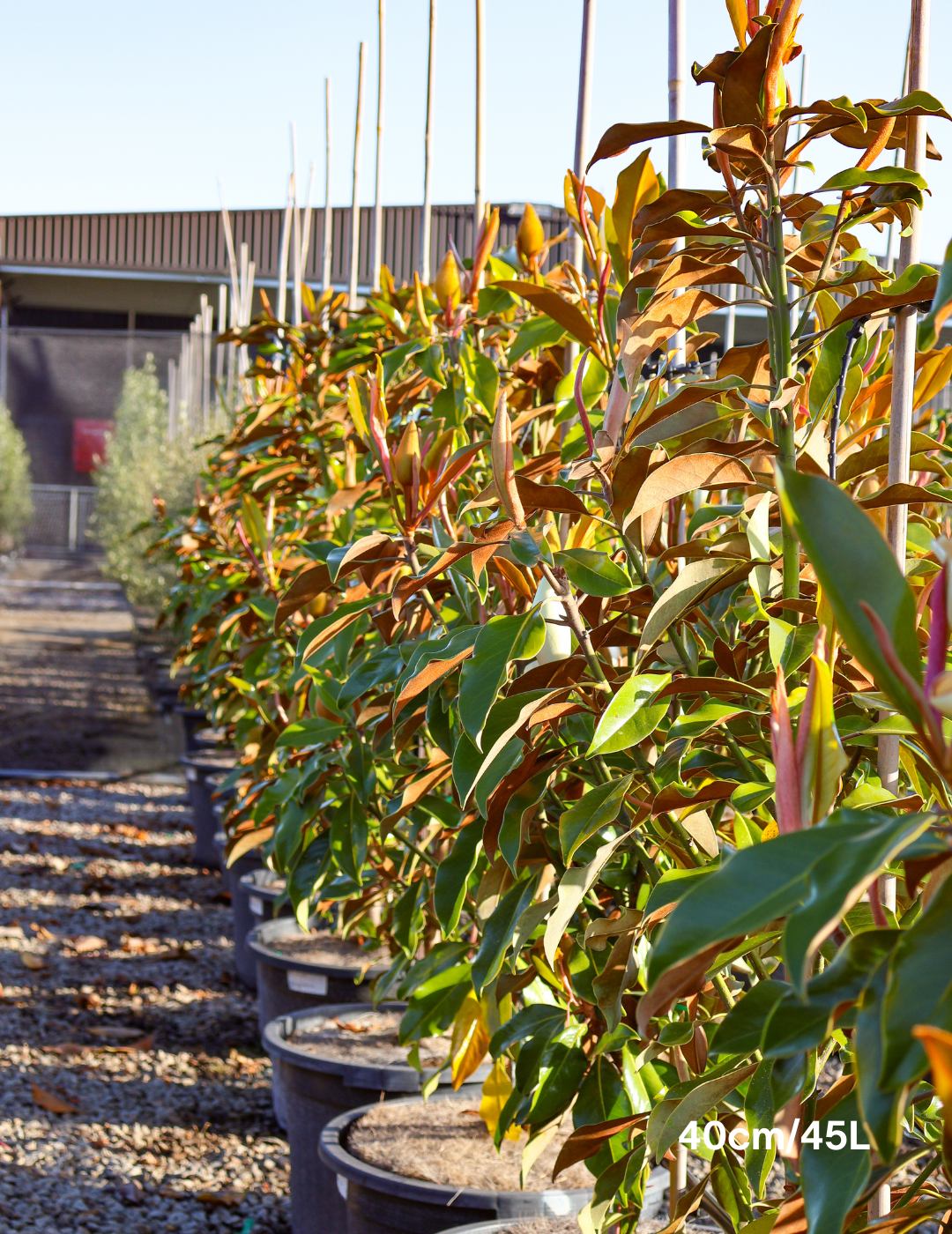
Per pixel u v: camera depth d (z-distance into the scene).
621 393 0.97
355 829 1.46
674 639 0.99
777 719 0.59
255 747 2.18
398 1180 1.53
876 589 0.47
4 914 3.97
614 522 1.00
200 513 2.73
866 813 0.51
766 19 0.91
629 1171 1.02
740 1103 0.98
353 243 2.76
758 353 1.04
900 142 1.03
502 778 0.91
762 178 0.91
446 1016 1.45
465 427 1.58
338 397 2.33
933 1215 0.66
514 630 0.90
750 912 0.45
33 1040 2.93
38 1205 2.12
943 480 1.46
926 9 0.91
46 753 6.54
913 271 0.88
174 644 6.75
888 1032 0.44
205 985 3.40
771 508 1.08
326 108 3.42
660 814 0.89
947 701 0.42
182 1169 2.31
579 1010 1.23
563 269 1.62
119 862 4.71
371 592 1.16
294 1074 2.00
